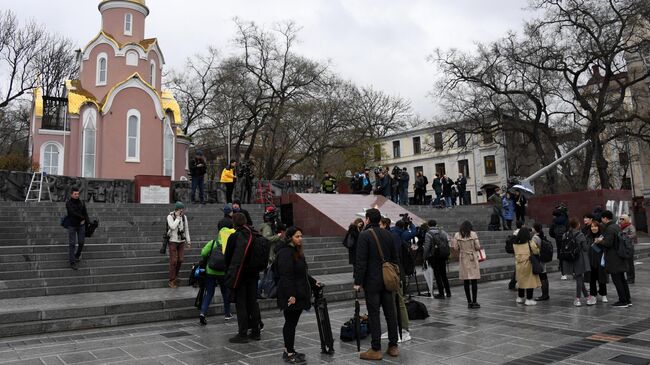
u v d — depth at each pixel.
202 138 43.72
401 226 11.76
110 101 30.12
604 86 30.47
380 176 23.22
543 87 31.89
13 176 22.41
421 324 8.21
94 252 12.30
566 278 14.03
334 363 6.00
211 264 8.25
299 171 46.50
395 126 44.12
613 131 32.34
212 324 8.48
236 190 26.23
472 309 9.58
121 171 29.81
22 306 8.60
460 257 9.90
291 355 6.06
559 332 7.43
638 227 31.06
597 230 9.98
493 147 54.59
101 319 8.27
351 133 38.41
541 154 33.44
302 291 6.14
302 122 37.56
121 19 33.00
